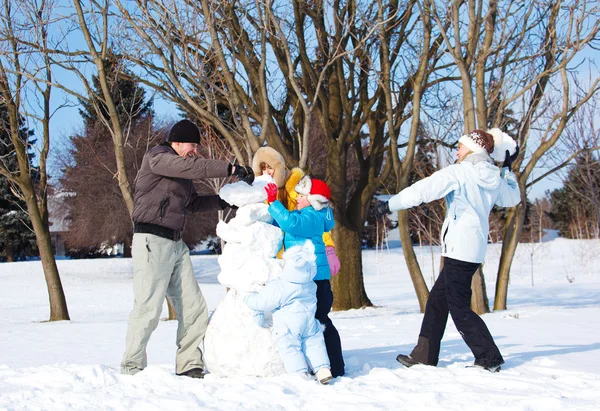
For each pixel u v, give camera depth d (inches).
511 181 215.8
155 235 197.5
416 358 204.4
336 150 668.7
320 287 197.8
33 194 690.8
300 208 202.4
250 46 595.2
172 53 472.7
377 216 202.2
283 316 186.4
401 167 563.2
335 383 179.8
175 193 199.5
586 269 1421.0
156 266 197.2
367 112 661.3
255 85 609.0
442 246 201.2
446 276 198.8
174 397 162.4
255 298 186.7
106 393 167.2
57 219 2010.3
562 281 1248.8
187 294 203.9
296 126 682.2
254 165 210.8
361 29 617.0
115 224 1614.2
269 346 186.5
